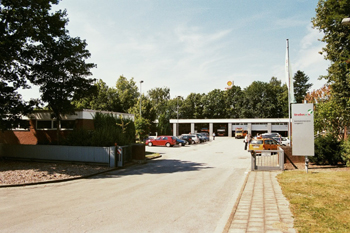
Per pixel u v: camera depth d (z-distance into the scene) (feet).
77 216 20.36
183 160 66.13
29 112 64.85
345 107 52.60
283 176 36.73
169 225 18.15
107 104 189.57
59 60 64.80
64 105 66.23
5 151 62.49
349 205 20.59
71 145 61.46
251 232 15.84
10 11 53.88
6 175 40.81
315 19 57.31
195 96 331.57
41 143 70.85
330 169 42.01
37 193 30.30
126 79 243.60
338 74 51.75
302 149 38.73
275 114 285.64
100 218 19.81
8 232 16.99
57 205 24.11
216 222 18.78
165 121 218.79
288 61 69.41
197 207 22.95
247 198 24.99
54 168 48.78
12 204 24.85
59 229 17.43
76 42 68.49
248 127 225.56
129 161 60.13
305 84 289.33
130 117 96.94
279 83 327.06
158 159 68.85
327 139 48.85
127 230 17.15
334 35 54.03
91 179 40.42
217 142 154.81
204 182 35.86
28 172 43.83
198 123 258.16
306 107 38.68
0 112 58.54
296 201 22.53
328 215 18.25
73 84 69.46
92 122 77.66
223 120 233.55
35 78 66.85
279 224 16.97
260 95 287.89
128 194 28.66
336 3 49.75
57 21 61.41
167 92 319.27
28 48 62.23
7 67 60.64
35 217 20.26
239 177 40.01
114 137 61.41
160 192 29.50
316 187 27.63
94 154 54.13
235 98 315.17
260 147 72.95
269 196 25.40
